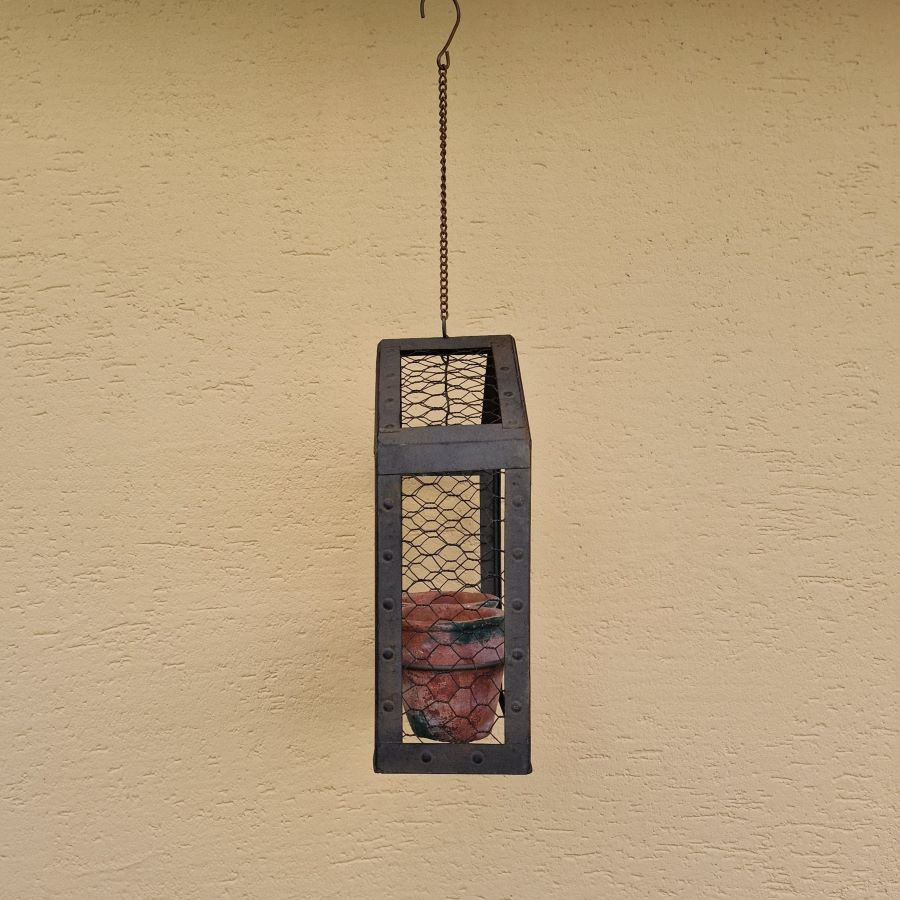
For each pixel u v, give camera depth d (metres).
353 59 1.10
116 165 1.10
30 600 1.09
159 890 1.09
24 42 1.10
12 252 1.10
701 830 1.09
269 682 1.10
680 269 1.09
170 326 1.10
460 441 0.78
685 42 1.09
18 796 1.09
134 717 1.09
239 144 1.10
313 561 1.10
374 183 1.10
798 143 1.09
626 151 1.10
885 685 1.08
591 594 1.09
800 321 1.09
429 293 1.10
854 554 1.09
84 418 1.10
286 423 1.10
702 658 1.09
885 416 1.08
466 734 0.80
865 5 1.09
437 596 0.91
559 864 1.09
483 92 1.10
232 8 1.10
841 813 1.08
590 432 1.09
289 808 1.09
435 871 1.09
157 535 1.10
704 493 1.09
